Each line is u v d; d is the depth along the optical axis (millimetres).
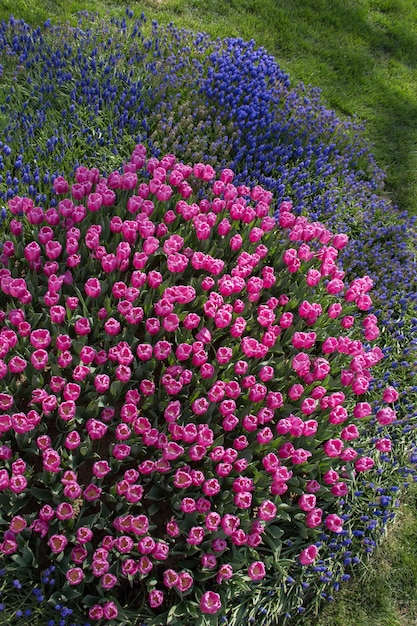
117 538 2824
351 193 5598
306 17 7742
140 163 4059
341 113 6789
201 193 4637
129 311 3195
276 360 3676
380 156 6473
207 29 6797
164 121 5223
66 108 5039
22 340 3219
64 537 2682
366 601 3566
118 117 5102
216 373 3416
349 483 3797
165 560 3092
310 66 7098
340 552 3555
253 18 7281
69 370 3332
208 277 3518
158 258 4008
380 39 8008
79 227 3822
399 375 4555
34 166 4504
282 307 3951
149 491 3141
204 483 2904
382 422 3406
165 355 3154
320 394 3334
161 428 3221
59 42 5449
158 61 5660
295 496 3496
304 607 3418
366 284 3867
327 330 4059
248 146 5434
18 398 3246
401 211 6055
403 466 4105
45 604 2854
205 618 2953
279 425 3109
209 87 5551
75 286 3387
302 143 5793
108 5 6586
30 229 3934
